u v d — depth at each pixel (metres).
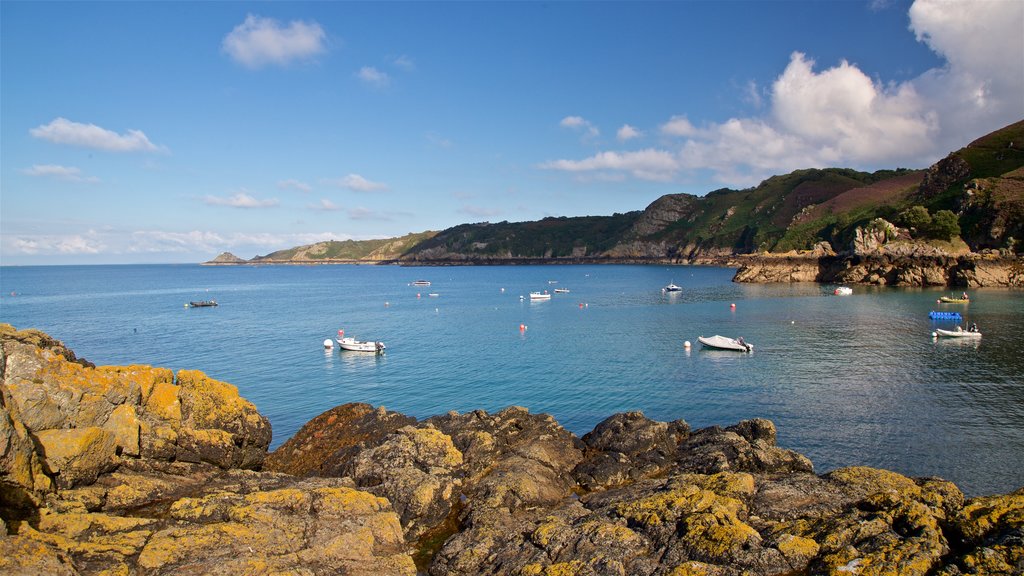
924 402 36.06
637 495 18.02
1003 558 12.14
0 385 15.34
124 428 18.36
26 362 16.78
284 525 15.05
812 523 15.20
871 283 133.12
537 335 70.69
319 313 104.00
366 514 16.48
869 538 13.95
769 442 25.61
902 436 29.94
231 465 21.20
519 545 15.72
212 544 13.68
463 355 57.59
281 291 173.50
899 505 14.95
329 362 55.41
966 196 145.50
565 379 45.31
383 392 43.00
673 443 25.31
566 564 14.20
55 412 16.78
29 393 16.25
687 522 15.11
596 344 62.59
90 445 16.70
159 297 149.50
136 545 13.29
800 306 94.62
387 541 15.80
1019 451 27.70
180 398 21.28
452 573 15.44
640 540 14.98
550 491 20.16
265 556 13.69
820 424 32.19
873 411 34.38
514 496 19.20
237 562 13.02
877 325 70.38
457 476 21.12
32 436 15.78
